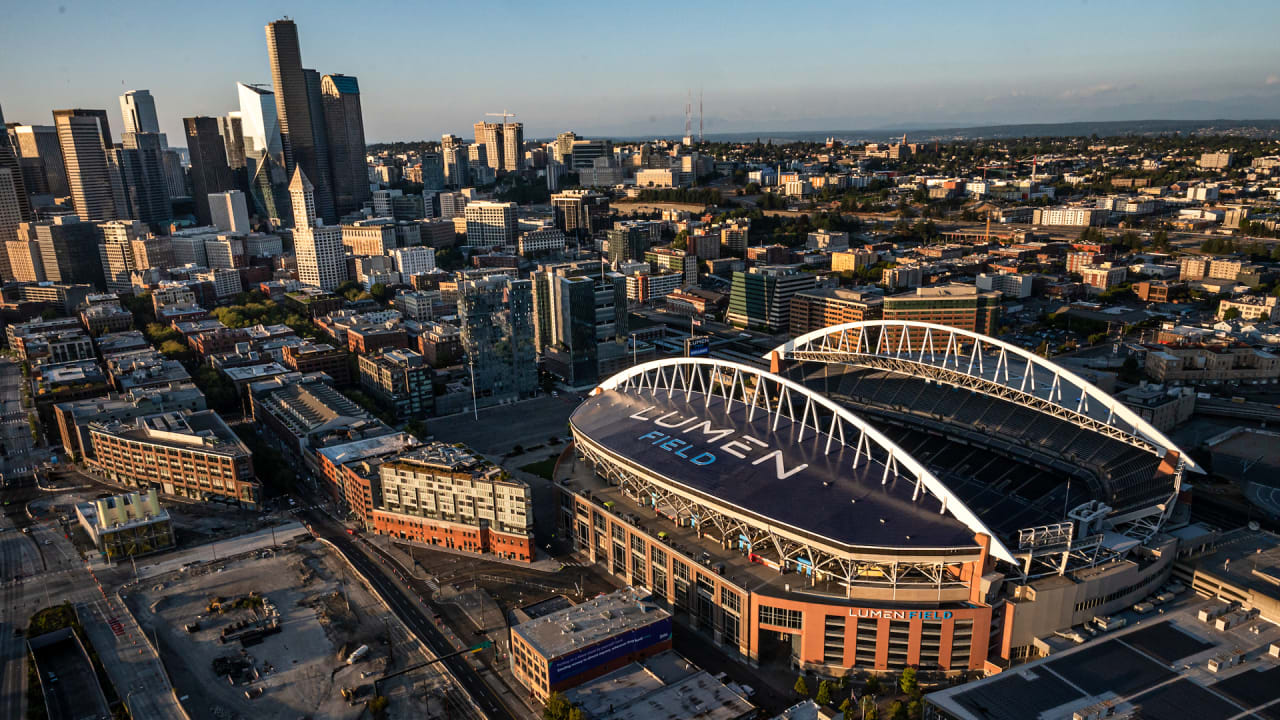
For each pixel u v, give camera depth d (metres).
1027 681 185.38
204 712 197.62
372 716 195.25
